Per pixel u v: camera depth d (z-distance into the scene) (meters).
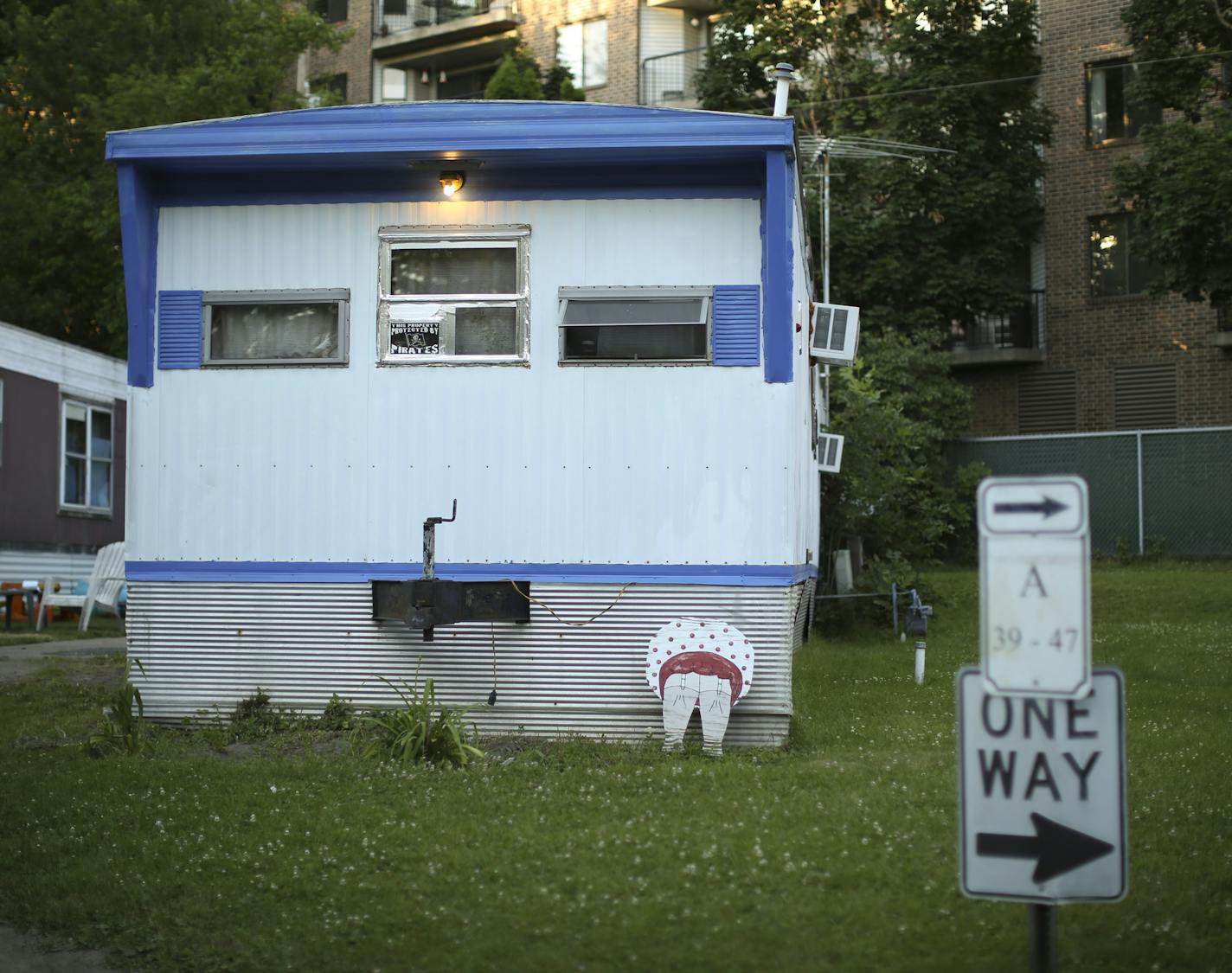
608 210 10.06
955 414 27.50
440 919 6.02
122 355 32.12
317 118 9.94
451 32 38.50
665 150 9.70
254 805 7.99
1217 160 19.03
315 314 10.31
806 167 24.59
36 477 22.19
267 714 10.09
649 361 9.92
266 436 10.22
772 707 9.65
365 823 7.56
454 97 41.12
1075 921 5.82
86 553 23.70
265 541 10.19
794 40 29.28
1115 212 29.36
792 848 6.83
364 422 10.14
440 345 10.16
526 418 10.01
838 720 10.71
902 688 12.62
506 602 9.93
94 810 7.99
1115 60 29.20
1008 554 4.64
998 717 4.70
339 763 8.97
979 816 4.70
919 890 6.23
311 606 10.12
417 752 9.14
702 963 5.41
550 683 9.90
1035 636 4.60
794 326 10.04
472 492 10.02
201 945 5.89
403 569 10.06
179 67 35.38
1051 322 30.05
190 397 10.30
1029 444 28.42
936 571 26.64
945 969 5.29
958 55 28.77
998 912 5.94
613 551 9.88
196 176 10.39
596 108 9.75
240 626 10.18
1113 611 20.05
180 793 8.26
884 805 7.64
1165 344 28.89
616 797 8.04
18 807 8.06
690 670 9.52
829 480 18.41
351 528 10.12
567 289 10.05
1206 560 26.19
